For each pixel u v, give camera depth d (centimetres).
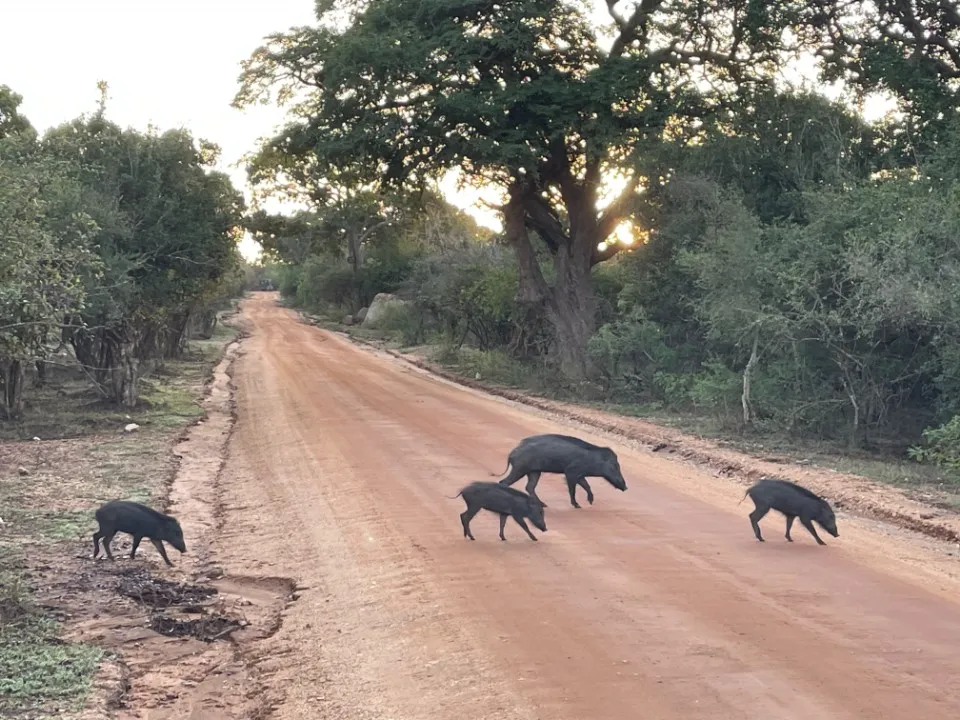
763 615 911
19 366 2470
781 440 2153
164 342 4594
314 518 1412
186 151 3052
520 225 3550
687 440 2127
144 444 2127
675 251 2978
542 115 3169
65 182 2380
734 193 2769
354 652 874
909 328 2122
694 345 3022
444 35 3108
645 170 3044
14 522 1377
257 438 2255
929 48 3027
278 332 7644
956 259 2006
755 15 2947
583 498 1505
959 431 1723
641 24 3256
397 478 1673
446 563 1127
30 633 923
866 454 2019
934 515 1355
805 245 2317
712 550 1173
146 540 1307
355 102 3241
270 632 965
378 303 7994
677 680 750
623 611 931
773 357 2469
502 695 737
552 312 3525
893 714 677
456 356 4588
